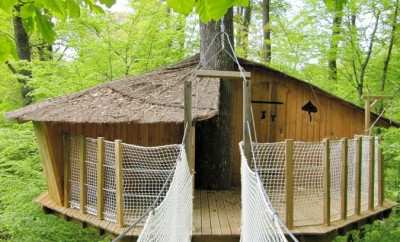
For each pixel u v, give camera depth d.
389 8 9.61
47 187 7.46
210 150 7.62
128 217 5.48
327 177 5.37
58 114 6.05
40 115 6.07
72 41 9.23
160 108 6.00
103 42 9.27
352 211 5.98
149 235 2.88
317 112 8.47
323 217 5.45
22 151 8.34
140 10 9.41
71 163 6.13
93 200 5.78
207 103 6.07
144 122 5.58
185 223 4.75
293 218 5.39
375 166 6.51
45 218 6.94
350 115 8.48
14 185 7.62
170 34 9.73
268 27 11.54
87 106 6.36
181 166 4.50
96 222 5.53
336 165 5.65
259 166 6.07
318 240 5.23
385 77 10.58
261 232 3.12
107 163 5.57
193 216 5.85
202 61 7.70
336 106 8.46
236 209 6.26
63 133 6.20
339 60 10.89
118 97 6.68
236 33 12.95
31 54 11.07
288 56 11.09
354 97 10.76
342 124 8.48
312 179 5.86
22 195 7.30
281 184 5.94
